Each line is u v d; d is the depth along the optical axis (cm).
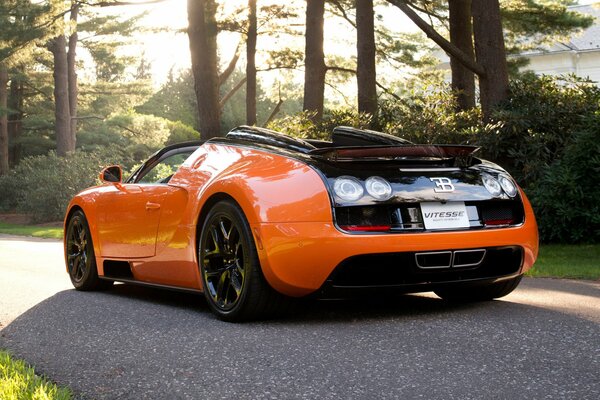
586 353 301
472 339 331
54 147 4453
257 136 428
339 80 2519
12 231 1906
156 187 471
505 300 452
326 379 272
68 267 568
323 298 375
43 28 2462
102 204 526
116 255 512
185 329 378
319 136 1134
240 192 381
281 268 363
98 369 304
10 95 4253
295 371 285
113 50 3759
